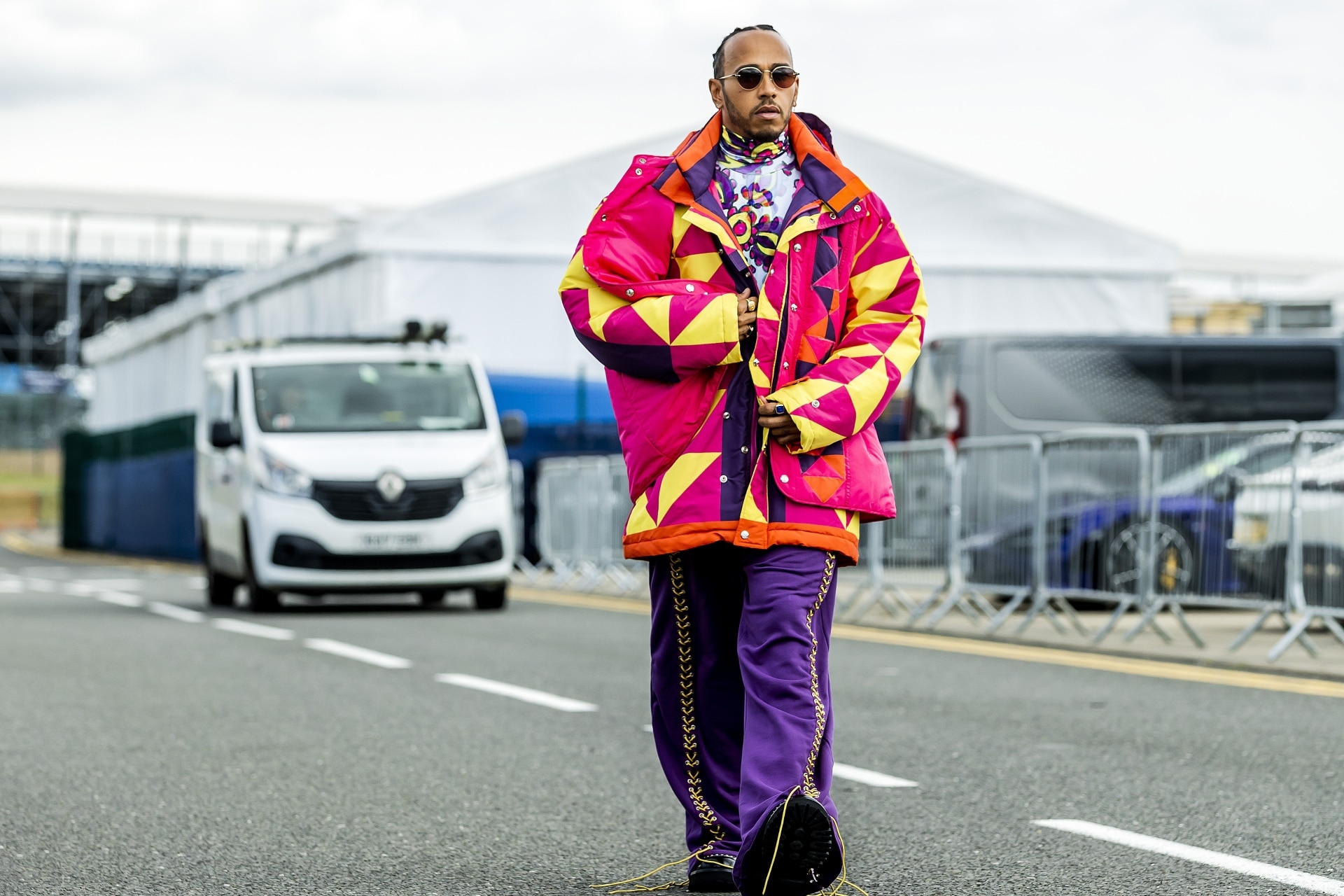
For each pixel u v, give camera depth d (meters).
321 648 11.01
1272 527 10.24
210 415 16.11
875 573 13.88
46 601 16.27
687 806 4.24
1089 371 17.08
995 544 12.48
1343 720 7.46
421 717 7.72
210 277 70.12
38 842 5.08
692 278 3.94
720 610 4.09
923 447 13.27
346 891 4.43
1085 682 8.98
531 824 5.30
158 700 8.36
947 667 9.80
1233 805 5.50
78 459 34.50
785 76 3.94
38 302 75.38
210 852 4.93
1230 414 17.36
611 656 10.48
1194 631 11.01
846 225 3.98
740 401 3.92
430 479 14.31
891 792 5.81
